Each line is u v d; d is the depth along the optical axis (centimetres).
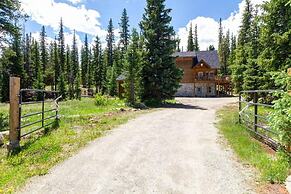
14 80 955
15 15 2166
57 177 682
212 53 6231
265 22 2117
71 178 674
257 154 829
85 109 2380
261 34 2148
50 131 1257
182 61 6003
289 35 1920
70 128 1332
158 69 3144
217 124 1490
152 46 3152
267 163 735
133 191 597
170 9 3231
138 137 1122
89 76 8931
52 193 592
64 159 826
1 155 909
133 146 969
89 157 842
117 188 613
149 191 596
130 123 1510
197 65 5897
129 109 2320
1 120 1770
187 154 864
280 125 677
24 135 1047
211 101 3875
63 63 8681
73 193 591
